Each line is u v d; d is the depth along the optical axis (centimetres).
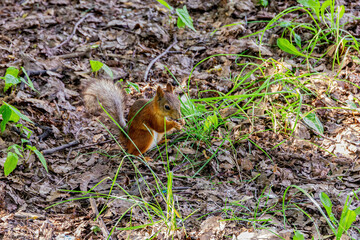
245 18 1202
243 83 984
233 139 846
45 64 1084
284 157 798
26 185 766
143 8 1318
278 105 886
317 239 620
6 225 669
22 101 957
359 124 854
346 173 751
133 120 827
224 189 739
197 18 1260
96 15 1305
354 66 990
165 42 1177
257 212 680
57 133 898
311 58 1038
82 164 824
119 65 1102
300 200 697
